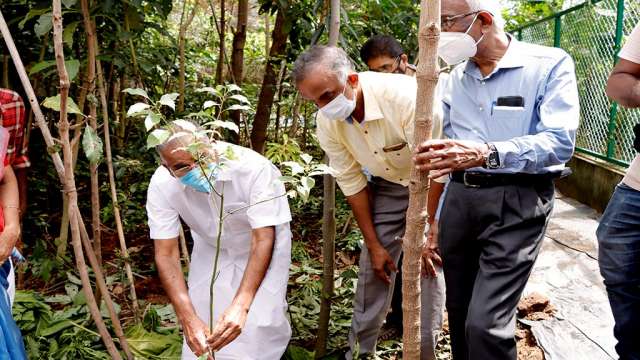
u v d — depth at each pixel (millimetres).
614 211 2340
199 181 2072
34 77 4324
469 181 2258
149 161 4816
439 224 2430
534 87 2160
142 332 2994
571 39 6105
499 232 2213
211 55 7516
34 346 2848
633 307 2328
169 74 5773
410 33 4766
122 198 4445
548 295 3619
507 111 2193
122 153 4871
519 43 2256
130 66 4535
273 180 2348
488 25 2150
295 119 5977
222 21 5414
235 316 2152
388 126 2469
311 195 5520
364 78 2475
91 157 1768
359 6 4930
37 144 4910
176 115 4480
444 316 3393
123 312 3430
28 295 3166
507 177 2191
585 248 4355
